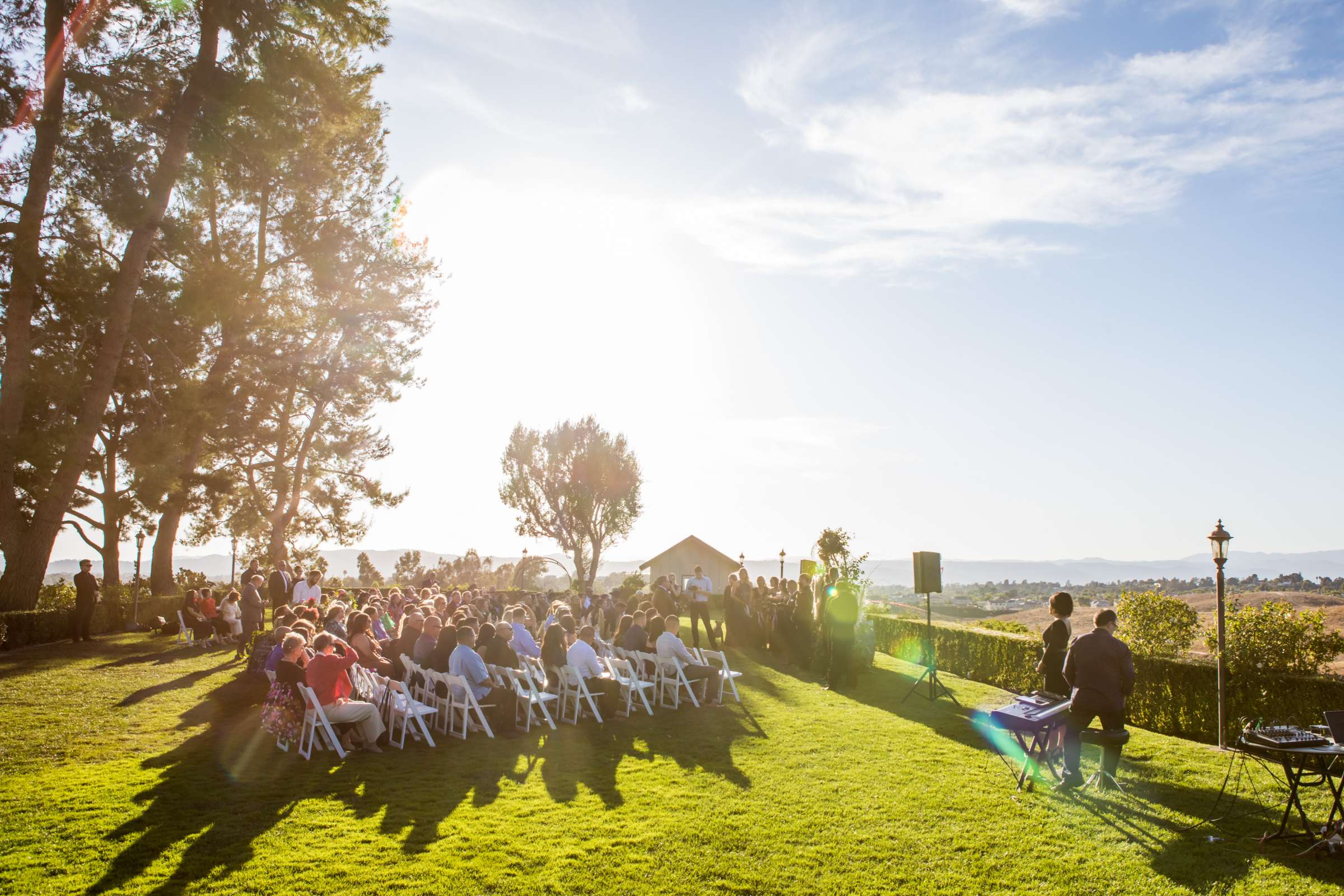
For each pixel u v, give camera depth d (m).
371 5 18.98
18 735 9.48
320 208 26.52
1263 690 9.87
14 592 17.72
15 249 17.02
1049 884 5.84
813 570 20.77
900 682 15.02
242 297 21.72
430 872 5.84
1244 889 5.71
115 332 18.56
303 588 18.72
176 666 14.92
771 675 15.58
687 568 50.59
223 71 18.56
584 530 44.03
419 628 12.00
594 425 44.59
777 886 5.75
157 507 20.47
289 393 27.41
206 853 6.12
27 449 17.58
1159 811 7.36
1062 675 9.12
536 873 5.88
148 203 17.86
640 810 7.29
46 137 17.08
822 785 8.12
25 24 16.45
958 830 6.89
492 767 8.70
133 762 8.60
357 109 23.41
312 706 9.09
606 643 14.08
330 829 6.68
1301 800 7.57
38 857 5.98
